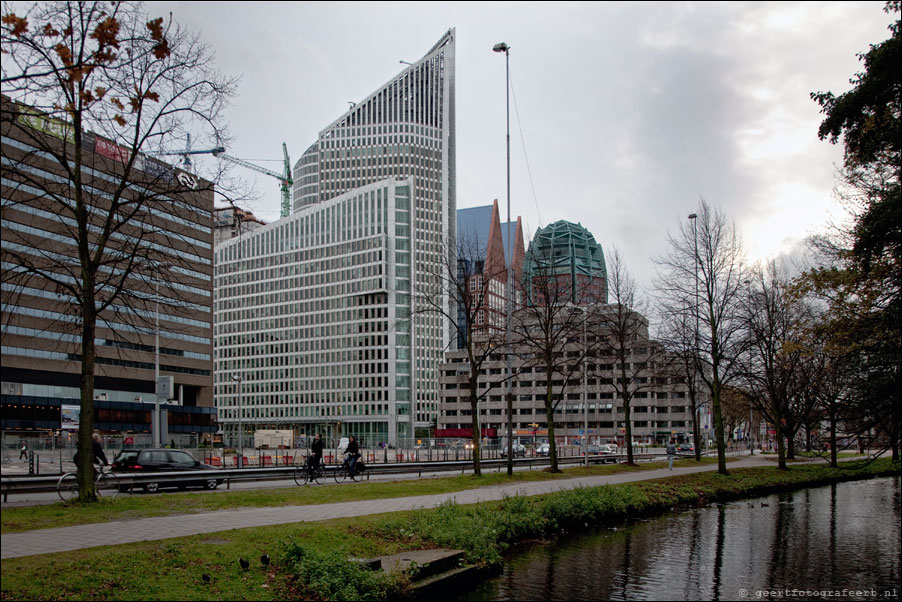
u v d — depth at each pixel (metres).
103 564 12.41
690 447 93.50
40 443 50.91
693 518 28.44
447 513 20.66
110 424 104.50
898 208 18.73
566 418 143.38
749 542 22.92
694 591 16.30
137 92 20.00
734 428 123.62
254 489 28.45
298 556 14.25
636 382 131.00
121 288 23.30
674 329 43.88
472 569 16.89
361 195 191.25
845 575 18.39
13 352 90.94
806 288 22.89
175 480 28.47
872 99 19.62
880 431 24.62
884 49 18.58
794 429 68.56
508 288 41.00
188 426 118.94
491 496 27.31
